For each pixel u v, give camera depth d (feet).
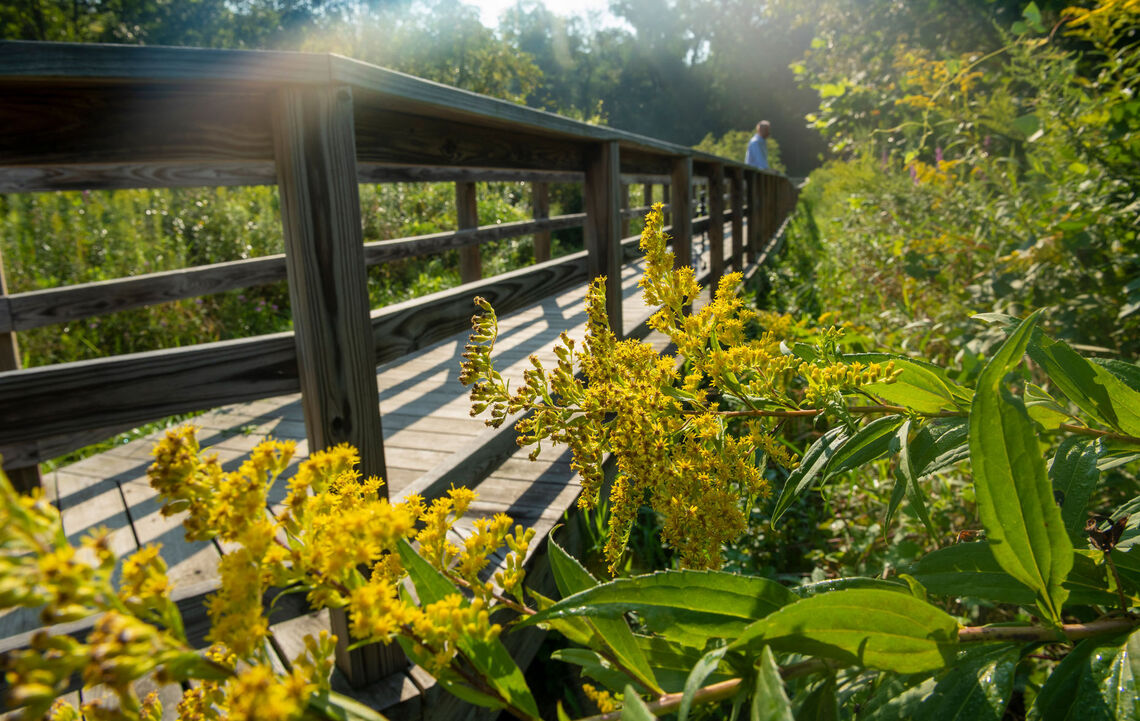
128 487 11.41
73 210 27.55
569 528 9.26
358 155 6.81
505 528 2.25
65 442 10.94
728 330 3.35
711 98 206.08
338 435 5.85
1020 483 2.02
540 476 10.28
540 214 28.35
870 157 18.37
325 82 5.49
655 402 3.11
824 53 29.55
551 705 8.09
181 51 4.73
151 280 14.19
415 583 2.10
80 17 103.24
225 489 1.75
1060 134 8.48
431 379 16.66
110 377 5.01
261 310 26.73
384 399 15.05
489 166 9.45
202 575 8.31
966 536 2.94
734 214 30.25
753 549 9.70
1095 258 7.99
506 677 1.91
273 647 6.48
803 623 1.85
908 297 11.96
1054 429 3.06
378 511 1.84
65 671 1.22
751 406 3.23
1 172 12.60
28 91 4.50
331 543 1.79
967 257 10.99
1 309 11.98
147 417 5.16
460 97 7.66
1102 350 6.53
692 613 1.99
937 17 26.30
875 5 28.53
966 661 2.05
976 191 12.02
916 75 11.82
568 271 11.95
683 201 19.07
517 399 3.16
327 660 1.65
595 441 3.11
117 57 4.45
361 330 6.00
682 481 2.99
